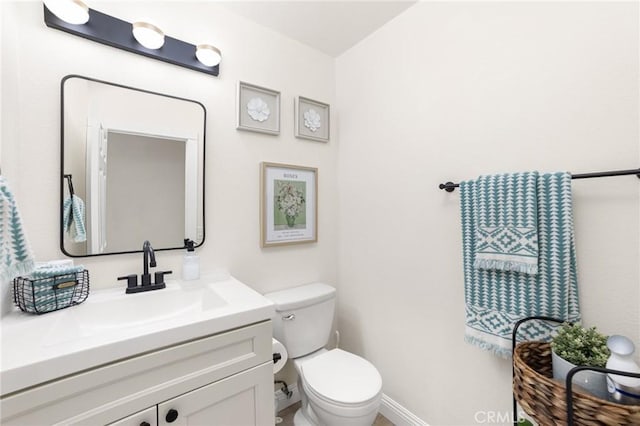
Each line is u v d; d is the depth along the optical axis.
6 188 0.71
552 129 1.01
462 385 1.28
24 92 1.01
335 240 1.95
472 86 1.24
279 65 1.69
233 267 1.51
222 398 0.90
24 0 1.02
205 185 1.42
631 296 0.87
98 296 1.07
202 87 1.41
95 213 1.14
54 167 1.07
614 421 0.62
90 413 0.69
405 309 1.53
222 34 1.48
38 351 0.67
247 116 1.55
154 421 0.78
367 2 1.45
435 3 1.38
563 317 0.93
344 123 1.91
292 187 1.73
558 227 0.93
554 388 0.72
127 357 0.74
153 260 1.15
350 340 1.88
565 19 0.98
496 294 1.06
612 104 0.89
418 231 1.47
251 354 0.97
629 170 0.84
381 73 1.66
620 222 0.88
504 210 1.03
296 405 1.70
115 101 1.19
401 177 1.55
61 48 1.08
